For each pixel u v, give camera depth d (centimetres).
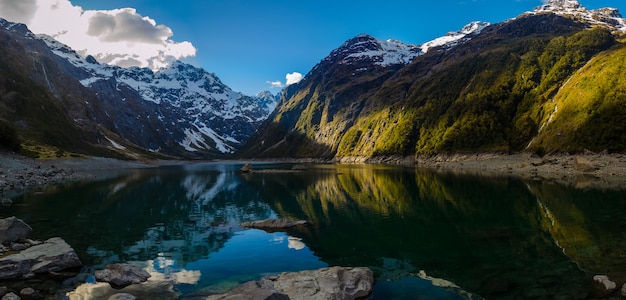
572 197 4994
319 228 3697
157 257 2695
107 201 5606
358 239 3219
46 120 19325
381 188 7125
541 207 4425
